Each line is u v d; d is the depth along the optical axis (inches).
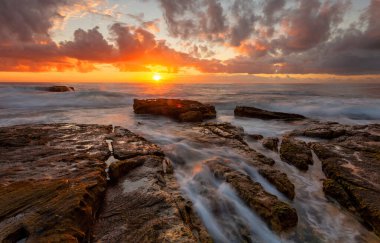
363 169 291.9
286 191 252.1
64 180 224.7
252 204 220.2
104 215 198.1
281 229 196.7
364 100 1051.3
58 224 161.5
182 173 300.5
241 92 2000.5
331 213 229.9
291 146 386.9
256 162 322.7
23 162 292.7
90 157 316.5
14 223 161.5
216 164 306.8
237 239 191.8
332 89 2335.1
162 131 514.3
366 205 218.7
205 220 210.8
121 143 391.5
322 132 464.1
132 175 270.1
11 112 802.8
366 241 192.1
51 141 394.6
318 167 329.4
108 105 1045.2
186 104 805.2
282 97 1365.7
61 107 957.8
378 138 416.8
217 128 517.0
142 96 1417.3
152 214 194.7
